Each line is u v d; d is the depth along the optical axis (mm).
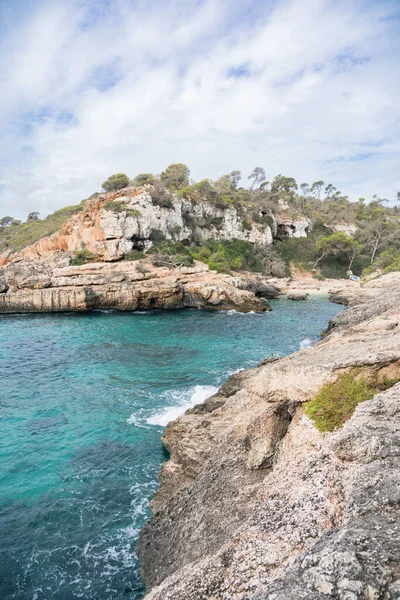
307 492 7848
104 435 19875
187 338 40469
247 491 10344
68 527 13680
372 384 11641
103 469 17031
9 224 137000
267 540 7020
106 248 70562
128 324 48500
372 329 20859
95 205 77125
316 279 95375
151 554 11008
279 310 60156
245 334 42438
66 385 26859
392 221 126750
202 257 81250
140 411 22500
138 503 14883
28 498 15156
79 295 57750
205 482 12094
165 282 60438
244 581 6227
